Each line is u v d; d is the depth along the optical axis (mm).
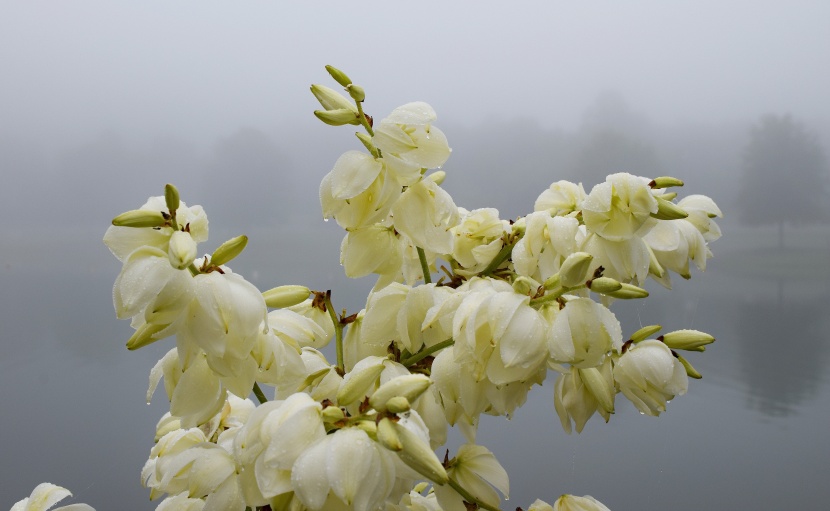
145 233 973
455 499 1068
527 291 991
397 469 919
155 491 1072
